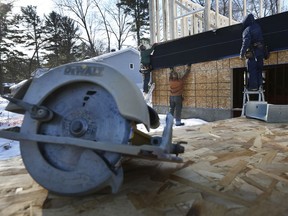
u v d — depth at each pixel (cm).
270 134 317
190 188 160
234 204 139
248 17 562
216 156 226
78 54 3831
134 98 141
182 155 230
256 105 452
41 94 146
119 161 135
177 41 812
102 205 142
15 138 142
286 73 767
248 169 191
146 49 912
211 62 728
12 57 3509
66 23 3831
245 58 600
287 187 159
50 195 156
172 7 889
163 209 136
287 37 555
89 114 144
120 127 139
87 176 136
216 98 728
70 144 134
